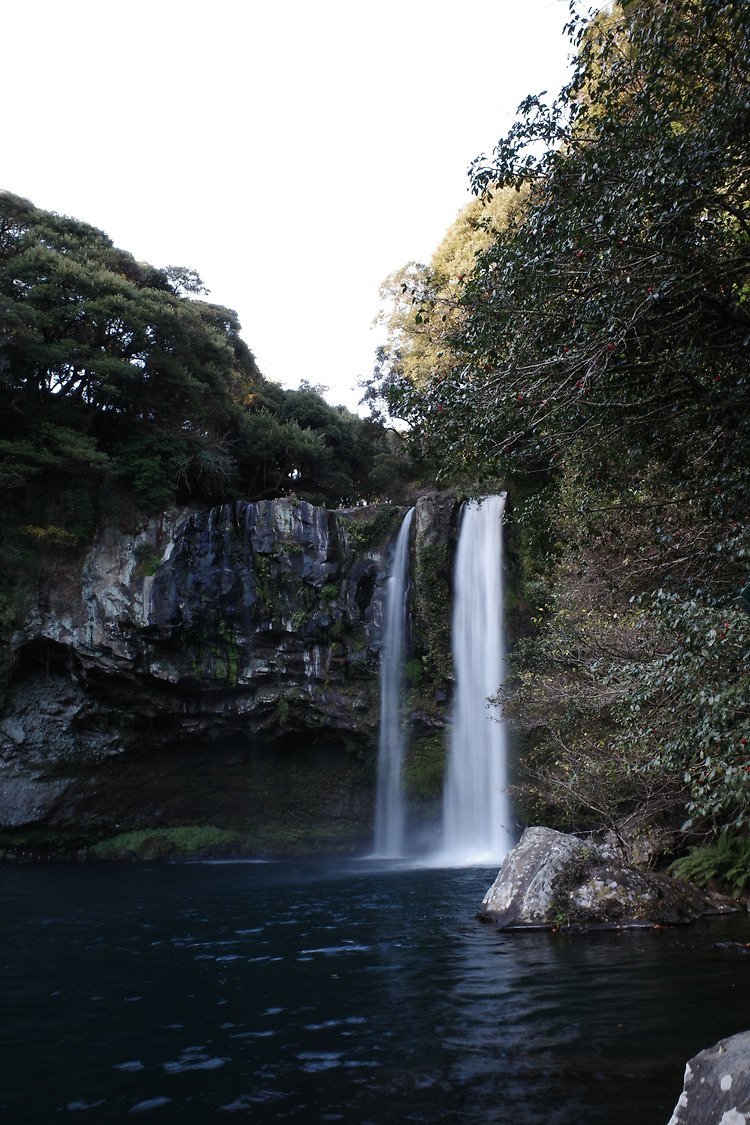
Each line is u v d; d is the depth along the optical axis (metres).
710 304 7.52
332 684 29.19
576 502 12.29
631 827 13.78
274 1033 6.97
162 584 28.50
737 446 7.64
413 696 28.81
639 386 8.20
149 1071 6.14
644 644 10.76
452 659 28.11
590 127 8.45
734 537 7.42
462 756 27.50
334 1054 6.36
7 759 27.84
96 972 9.70
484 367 8.55
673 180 7.03
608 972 8.29
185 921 13.78
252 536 29.36
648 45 7.82
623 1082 5.42
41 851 27.94
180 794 30.23
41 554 28.69
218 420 37.25
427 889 17.39
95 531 29.39
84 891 18.89
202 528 29.61
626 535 10.52
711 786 6.86
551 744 17.11
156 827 29.72
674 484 8.84
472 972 8.71
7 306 27.55
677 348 7.88
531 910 11.24
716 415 7.77
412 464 39.56
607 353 7.45
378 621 29.36
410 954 9.89
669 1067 5.63
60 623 28.16
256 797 30.55
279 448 39.44
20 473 27.94
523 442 8.94
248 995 8.31
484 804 26.58
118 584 28.69
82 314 29.86
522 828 25.30
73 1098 5.64
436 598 28.69
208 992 8.51
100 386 30.39
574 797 13.93
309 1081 5.82
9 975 9.62
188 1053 6.53
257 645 29.27
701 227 7.45
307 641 29.02
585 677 14.11
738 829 12.40
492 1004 7.42
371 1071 5.95
